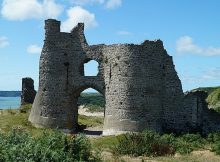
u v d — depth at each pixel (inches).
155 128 2158.0
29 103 2861.7
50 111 2345.0
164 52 2229.3
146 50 2177.7
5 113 2672.2
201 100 2212.1
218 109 2726.4
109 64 2246.6
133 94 2150.6
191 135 2020.2
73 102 2404.0
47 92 2358.5
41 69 2385.6
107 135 2146.9
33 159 1018.7
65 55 2369.6
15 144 1103.6
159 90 2204.7
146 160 1480.1
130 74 2160.4
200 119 2197.3
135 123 2129.7
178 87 2214.6
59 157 1078.4
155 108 2175.2
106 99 2246.6
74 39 2365.9
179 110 2206.0
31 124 2364.7
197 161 1459.2
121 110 2160.4
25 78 2886.3
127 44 2175.2
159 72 2208.4
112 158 1467.8
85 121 2783.0
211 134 2012.8
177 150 1727.4
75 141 1190.9
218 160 1488.7
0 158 987.9
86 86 2347.4
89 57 2320.4
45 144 1149.7
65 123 2351.1
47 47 2374.5
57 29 2377.0
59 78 2358.5
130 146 1669.5
